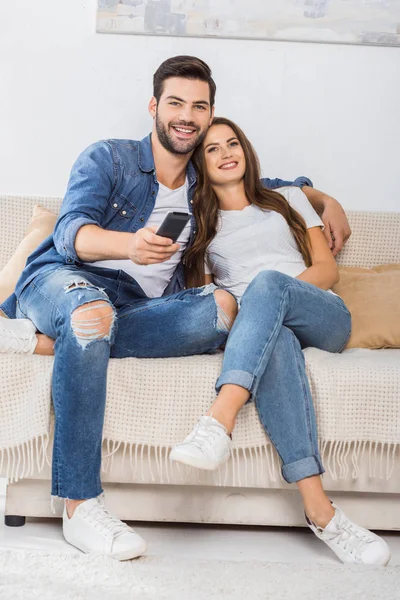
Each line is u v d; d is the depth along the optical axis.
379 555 1.52
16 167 2.57
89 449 1.57
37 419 1.62
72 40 2.54
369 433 1.67
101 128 2.57
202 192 2.03
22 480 1.71
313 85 2.58
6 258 2.31
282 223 2.08
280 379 1.62
